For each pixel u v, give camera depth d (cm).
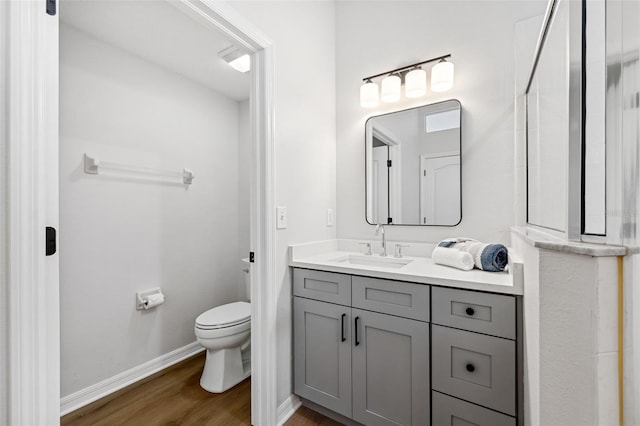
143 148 204
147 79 207
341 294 144
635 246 45
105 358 179
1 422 65
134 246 196
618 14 48
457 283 114
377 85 189
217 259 258
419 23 177
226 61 199
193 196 239
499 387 106
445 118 168
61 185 162
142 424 150
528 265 88
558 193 73
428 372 121
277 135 151
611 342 48
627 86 46
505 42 152
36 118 70
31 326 68
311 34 181
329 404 147
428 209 173
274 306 148
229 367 185
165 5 153
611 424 48
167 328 216
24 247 68
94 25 168
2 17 66
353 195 200
